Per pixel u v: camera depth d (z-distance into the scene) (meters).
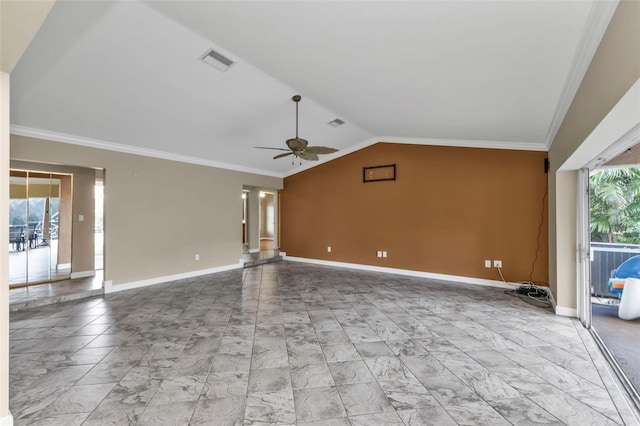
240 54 3.10
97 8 2.35
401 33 2.24
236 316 3.55
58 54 2.77
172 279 5.47
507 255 4.95
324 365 2.39
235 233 6.70
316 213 7.40
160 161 5.32
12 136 3.72
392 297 4.37
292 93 4.10
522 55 2.28
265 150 6.09
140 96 3.65
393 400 1.95
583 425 1.71
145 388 2.07
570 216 3.57
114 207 4.69
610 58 1.70
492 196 5.09
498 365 2.39
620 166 3.05
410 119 4.53
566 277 3.56
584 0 1.62
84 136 4.29
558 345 2.75
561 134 3.32
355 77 3.25
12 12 1.19
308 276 5.86
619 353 2.60
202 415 1.80
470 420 1.76
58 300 4.11
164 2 2.31
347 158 6.85
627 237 3.29
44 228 5.19
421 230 5.81
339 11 2.09
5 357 1.69
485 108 3.53
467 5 1.81
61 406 1.88
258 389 2.06
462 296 4.41
